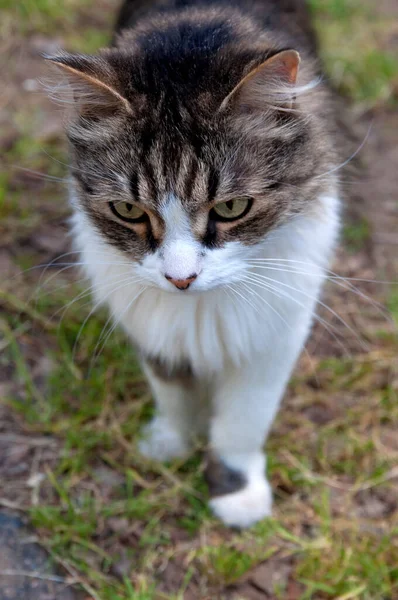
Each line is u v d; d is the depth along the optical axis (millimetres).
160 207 574
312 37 796
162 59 588
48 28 1032
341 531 676
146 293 626
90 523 665
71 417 725
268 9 718
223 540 675
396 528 672
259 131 580
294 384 750
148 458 708
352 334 777
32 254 810
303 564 657
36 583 640
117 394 743
